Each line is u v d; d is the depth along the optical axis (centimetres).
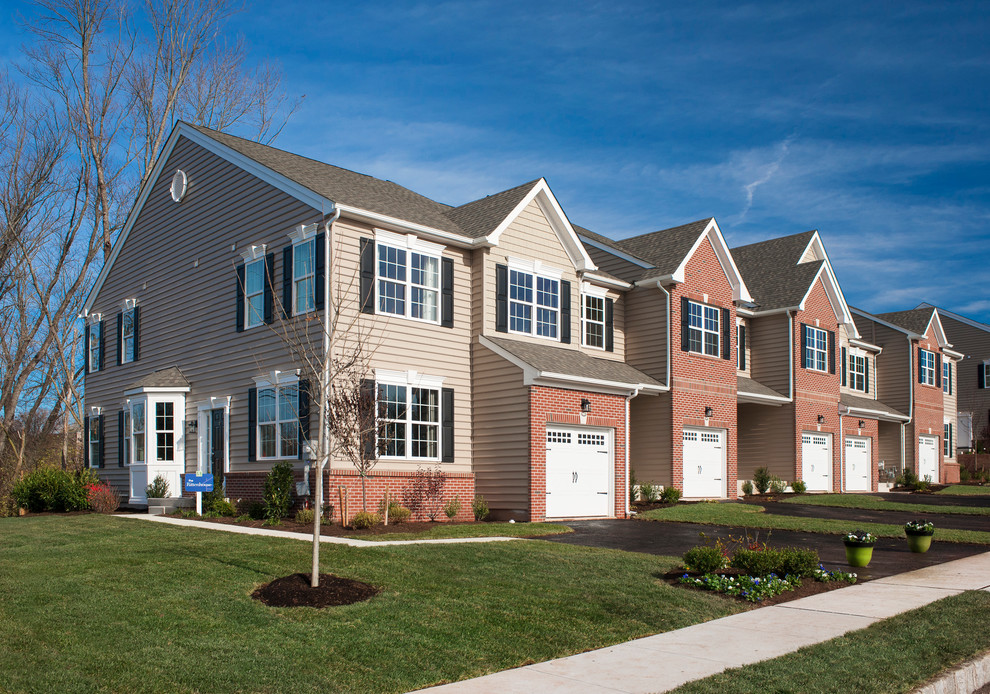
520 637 957
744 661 870
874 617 1065
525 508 2111
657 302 2780
